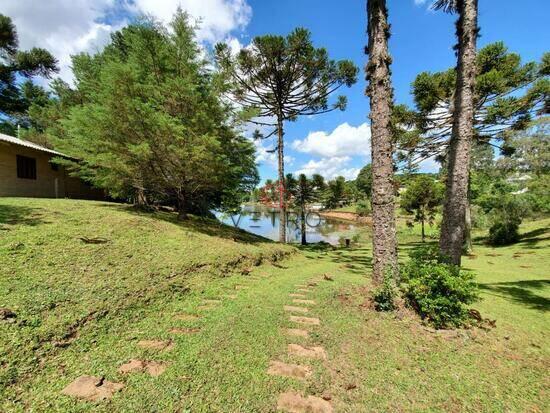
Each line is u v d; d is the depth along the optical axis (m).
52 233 4.66
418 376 2.39
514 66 10.22
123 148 7.20
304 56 9.80
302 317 3.49
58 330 2.56
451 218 4.80
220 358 2.47
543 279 6.57
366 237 20.56
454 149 4.86
